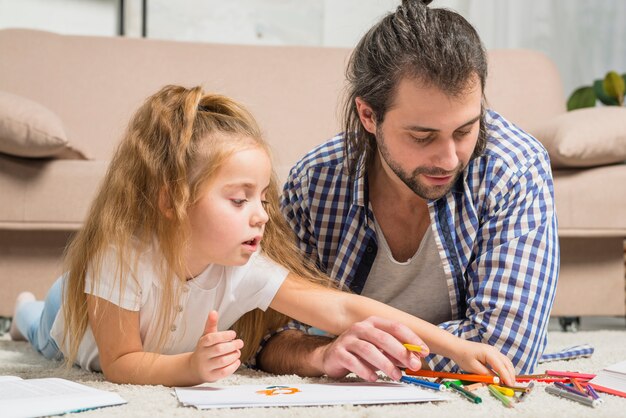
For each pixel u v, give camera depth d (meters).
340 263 1.44
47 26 3.25
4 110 2.13
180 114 1.25
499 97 2.85
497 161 1.35
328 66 2.86
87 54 2.79
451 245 1.36
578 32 3.62
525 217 1.32
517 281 1.29
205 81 2.80
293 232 1.46
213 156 1.19
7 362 1.62
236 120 1.25
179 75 2.80
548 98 2.88
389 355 1.19
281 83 2.82
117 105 2.73
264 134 1.46
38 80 2.73
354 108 1.39
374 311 1.27
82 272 1.29
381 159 1.39
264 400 1.05
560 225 2.27
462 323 1.32
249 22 3.33
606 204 2.28
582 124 2.26
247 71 2.82
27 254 2.25
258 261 1.32
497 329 1.28
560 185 2.28
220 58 2.84
